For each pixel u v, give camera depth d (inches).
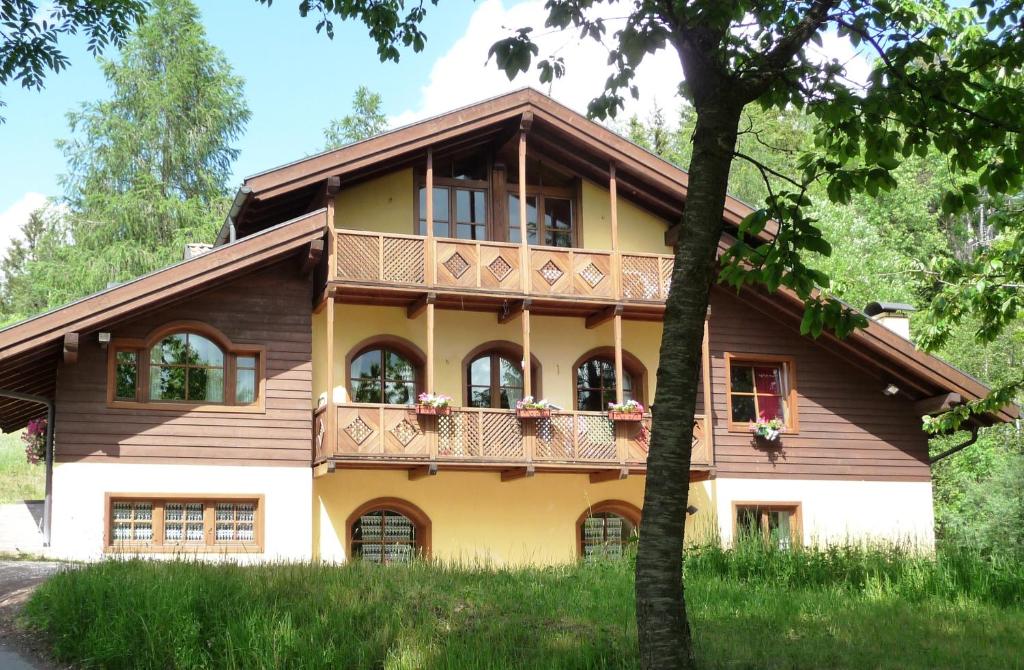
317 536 791.1
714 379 888.3
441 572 547.2
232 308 769.6
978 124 362.0
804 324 362.3
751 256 358.0
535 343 869.8
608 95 384.8
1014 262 536.1
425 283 791.1
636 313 856.9
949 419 650.2
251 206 787.4
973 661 408.8
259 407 765.9
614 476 837.2
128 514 735.1
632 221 896.9
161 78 1509.6
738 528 826.8
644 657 327.6
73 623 419.5
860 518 904.3
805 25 356.8
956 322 577.6
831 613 499.5
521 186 821.9
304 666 384.8
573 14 362.6
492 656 388.2
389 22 424.2
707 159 350.3
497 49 362.3
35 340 693.3
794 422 901.8
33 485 1156.5
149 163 1515.7
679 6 354.6
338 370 815.1
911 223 1530.5
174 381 755.4
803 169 371.9
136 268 1433.3
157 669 386.3
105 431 732.7
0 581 548.7
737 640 426.0
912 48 358.3
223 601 434.6
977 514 1046.4
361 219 827.4
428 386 784.3
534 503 847.7
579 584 540.1
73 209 1507.1
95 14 625.9
